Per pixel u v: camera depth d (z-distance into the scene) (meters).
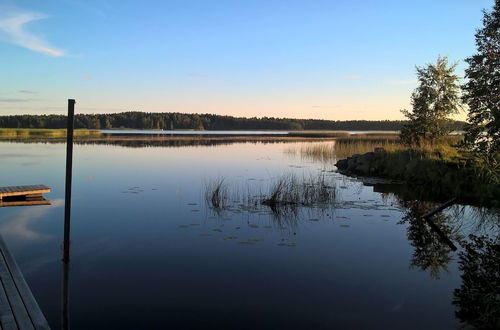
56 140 50.41
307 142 51.78
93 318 5.14
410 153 18.50
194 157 28.88
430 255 7.84
